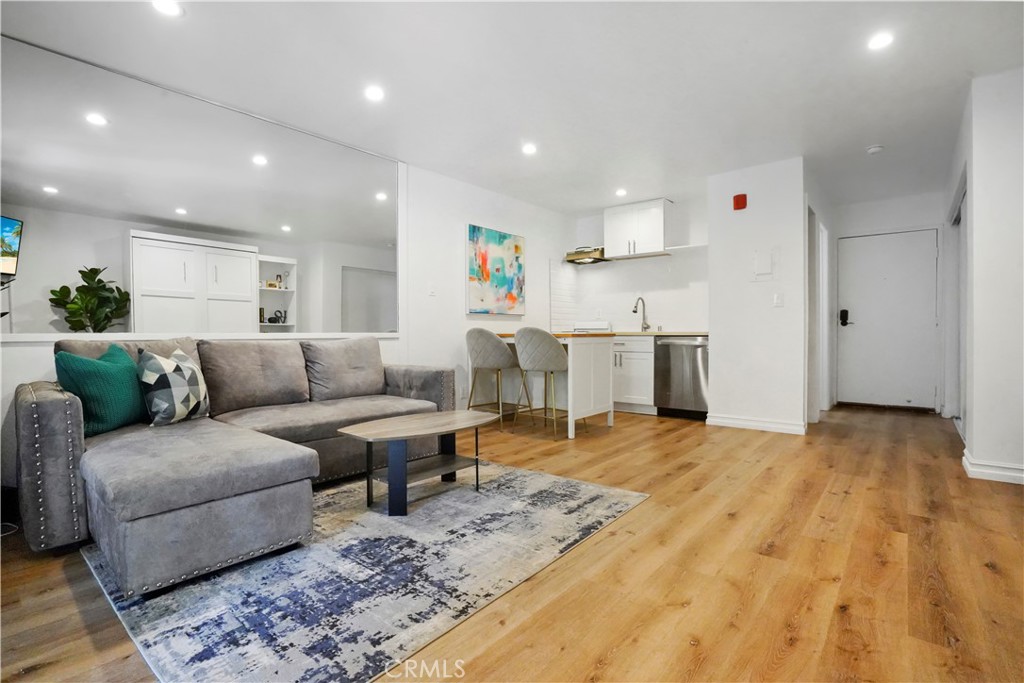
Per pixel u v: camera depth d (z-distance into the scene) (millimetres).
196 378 2473
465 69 2559
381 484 2674
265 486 1738
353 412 2736
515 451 3373
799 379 3867
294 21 2137
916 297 5043
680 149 3713
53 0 1962
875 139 3514
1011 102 2596
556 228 5770
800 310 3852
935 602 1450
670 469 2906
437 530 2014
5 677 1145
